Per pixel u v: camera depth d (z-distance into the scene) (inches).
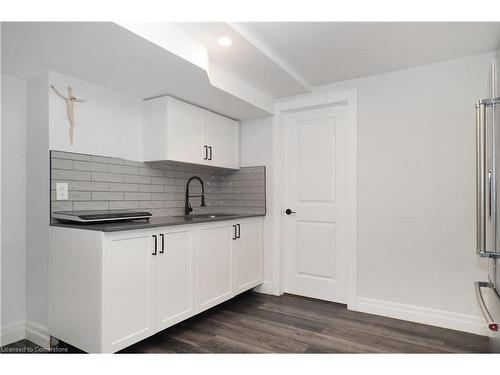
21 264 89.6
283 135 134.3
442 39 86.2
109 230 72.4
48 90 84.9
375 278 110.3
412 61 100.6
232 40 82.4
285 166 134.9
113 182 101.0
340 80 117.4
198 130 117.3
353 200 114.2
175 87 98.2
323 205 126.0
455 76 98.7
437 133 101.0
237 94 108.1
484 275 93.9
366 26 79.7
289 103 129.3
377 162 110.7
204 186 139.4
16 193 88.7
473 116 96.0
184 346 86.6
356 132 114.5
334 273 123.1
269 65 98.0
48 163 84.7
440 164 100.4
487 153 67.7
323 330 96.9
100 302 71.9
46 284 84.7
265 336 93.0
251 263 126.4
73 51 73.3
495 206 63.9
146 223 85.0
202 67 83.4
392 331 96.0
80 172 91.7
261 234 133.4
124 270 76.9
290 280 133.3
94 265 73.4
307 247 129.2
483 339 90.3
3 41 68.7
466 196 96.7
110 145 100.3
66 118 88.7
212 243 105.8
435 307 100.3
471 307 95.3
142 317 81.0
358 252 113.7
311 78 115.3
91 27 62.8
